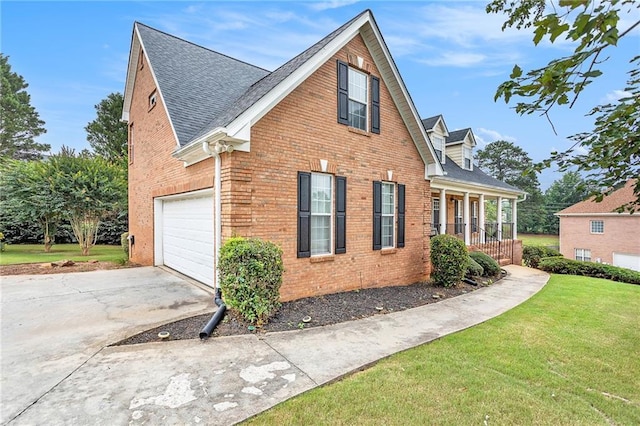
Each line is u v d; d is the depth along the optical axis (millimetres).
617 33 1876
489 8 4285
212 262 7957
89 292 7781
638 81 3289
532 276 12625
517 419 3174
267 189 6871
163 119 10289
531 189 48750
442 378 3922
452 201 19578
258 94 7477
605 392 3842
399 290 8992
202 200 8484
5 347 4652
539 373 4180
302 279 7453
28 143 35906
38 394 3445
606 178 3682
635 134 3016
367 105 9078
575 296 9016
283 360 4320
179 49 11984
